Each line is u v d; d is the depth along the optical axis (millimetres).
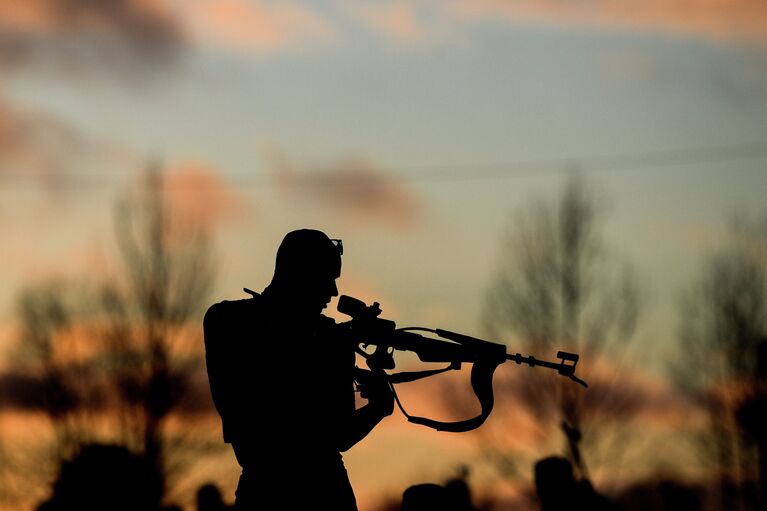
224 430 10406
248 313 10484
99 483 10305
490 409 11203
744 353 53344
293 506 10172
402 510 14492
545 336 60750
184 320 64312
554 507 15531
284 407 10305
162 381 61844
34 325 63406
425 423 11180
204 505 18984
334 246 10734
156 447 60000
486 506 55938
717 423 51562
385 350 10984
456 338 11234
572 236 62125
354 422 10539
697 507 20797
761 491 48656
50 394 60750
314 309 10617
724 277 58188
